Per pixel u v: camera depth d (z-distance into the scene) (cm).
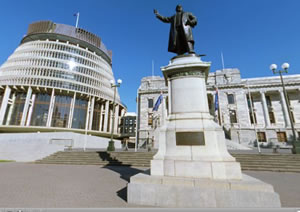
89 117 5400
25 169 1190
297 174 1006
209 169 460
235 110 3772
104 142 3612
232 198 385
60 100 5097
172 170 482
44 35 6134
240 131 3450
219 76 4231
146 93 4369
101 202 458
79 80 5553
